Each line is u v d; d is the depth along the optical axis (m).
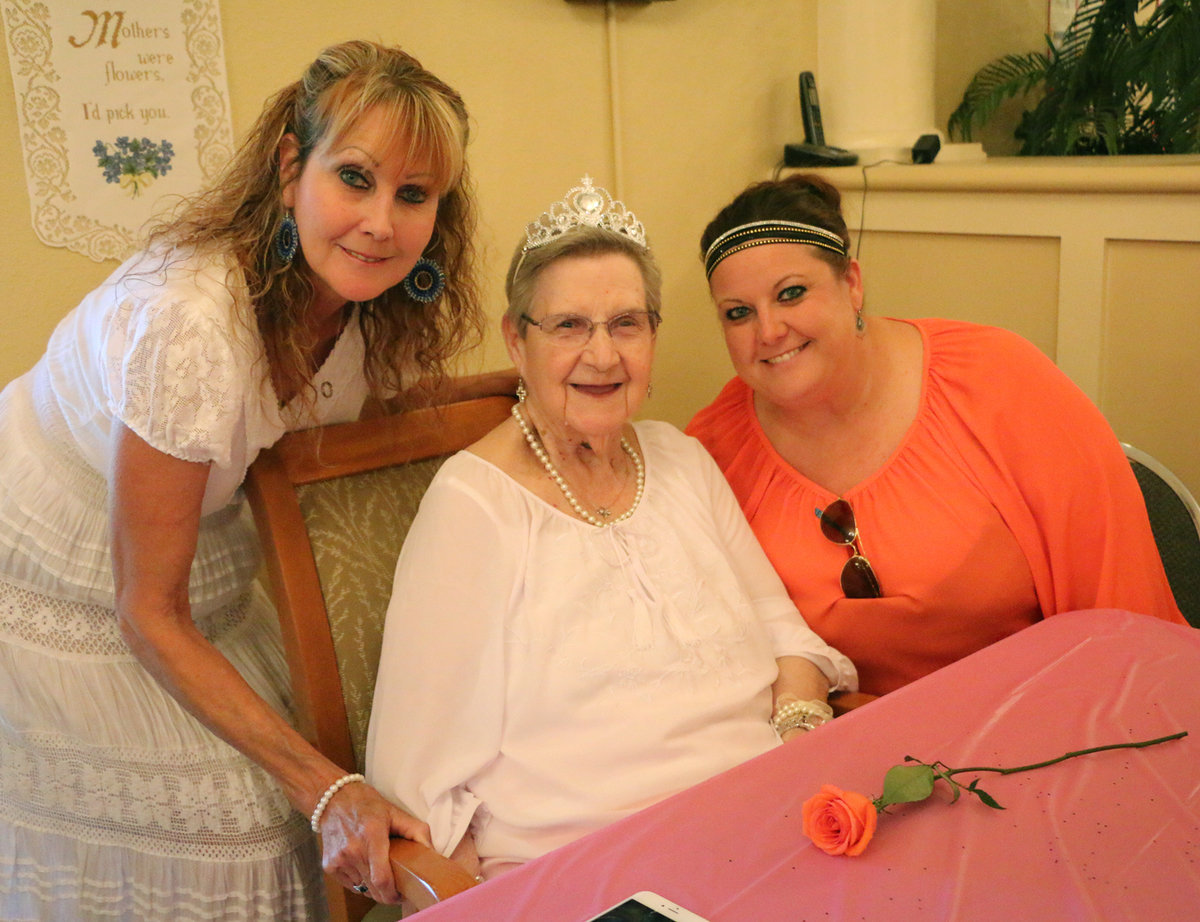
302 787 1.30
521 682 1.35
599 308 1.40
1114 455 1.67
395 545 1.55
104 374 1.28
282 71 2.10
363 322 1.55
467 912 0.91
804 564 1.70
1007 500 1.65
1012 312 2.62
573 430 1.47
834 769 1.09
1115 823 0.97
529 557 1.39
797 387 1.62
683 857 0.96
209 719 1.30
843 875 0.92
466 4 2.31
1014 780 1.05
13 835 1.54
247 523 1.61
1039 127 3.12
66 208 1.90
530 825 1.30
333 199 1.29
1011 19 3.34
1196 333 2.31
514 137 2.45
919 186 2.66
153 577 1.29
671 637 1.40
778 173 2.92
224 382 1.27
